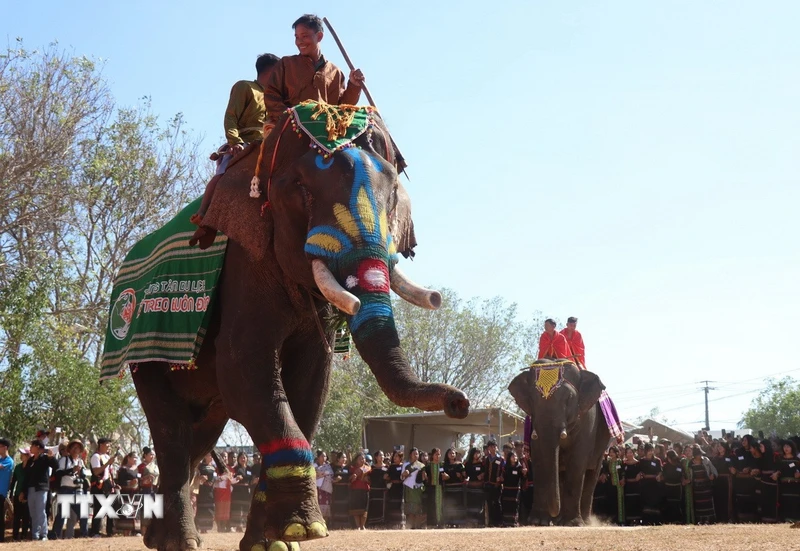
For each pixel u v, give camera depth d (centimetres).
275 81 602
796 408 6231
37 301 1945
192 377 638
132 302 693
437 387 402
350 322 470
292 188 511
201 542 624
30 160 2212
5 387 1880
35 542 914
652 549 633
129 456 1565
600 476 1891
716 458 1855
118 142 2525
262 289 541
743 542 684
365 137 528
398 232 538
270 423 505
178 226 644
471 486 1883
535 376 1566
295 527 476
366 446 2603
